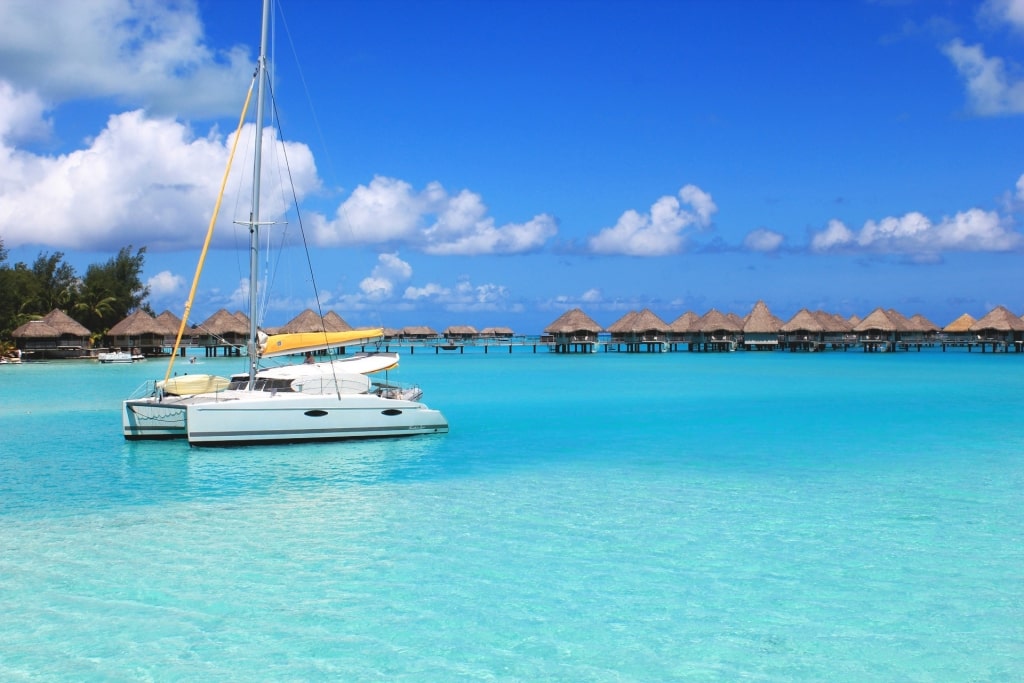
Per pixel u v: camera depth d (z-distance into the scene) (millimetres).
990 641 8250
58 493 14258
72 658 7867
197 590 9539
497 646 8148
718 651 8047
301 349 19688
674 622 8688
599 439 20359
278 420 18312
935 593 9453
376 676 7551
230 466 16469
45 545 11188
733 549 10992
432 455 17781
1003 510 12961
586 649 8086
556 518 12516
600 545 11164
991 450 18672
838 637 8344
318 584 9734
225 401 18141
